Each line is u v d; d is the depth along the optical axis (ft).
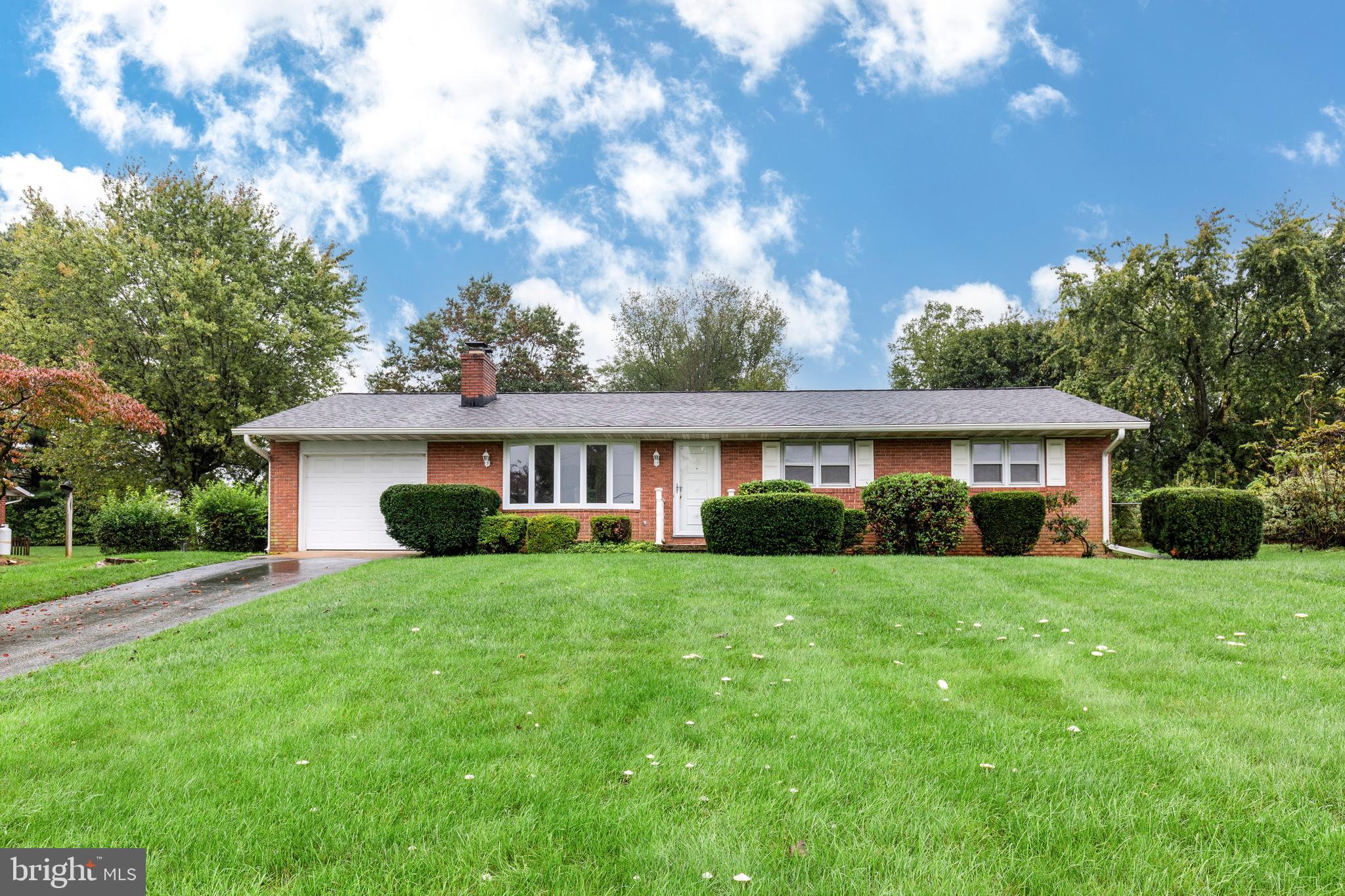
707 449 53.98
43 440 77.46
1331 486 43.11
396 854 8.95
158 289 74.64
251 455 81.51
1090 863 8.72
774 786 10.78
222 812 10.06
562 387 130.72
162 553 48.19
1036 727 13.08
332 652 18.90
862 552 46.44
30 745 12.68
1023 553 45.85
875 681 15.92
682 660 17.75
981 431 49.80
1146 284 69.77
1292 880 8.30
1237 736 12.50
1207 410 72.79
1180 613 21.95
